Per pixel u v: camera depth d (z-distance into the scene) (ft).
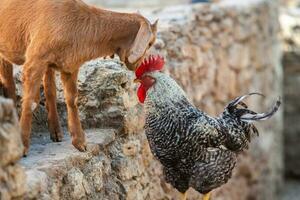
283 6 49.14
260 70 37.32
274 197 41.34
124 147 19.67
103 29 16.40
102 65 19.69
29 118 16.49
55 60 16.26
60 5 16.26
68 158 16.75
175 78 23.84
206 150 17.54
